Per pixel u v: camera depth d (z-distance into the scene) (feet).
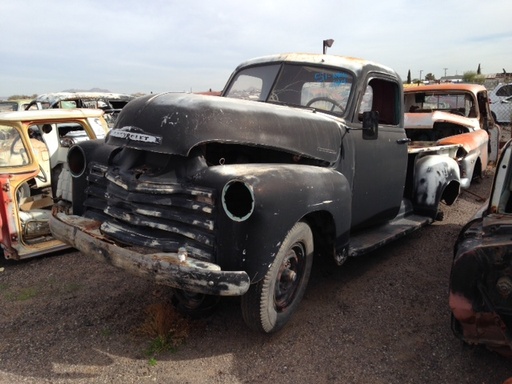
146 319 11.98
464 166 24.14
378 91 15.66
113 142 10.88
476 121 28.86
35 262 16.87
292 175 10.32
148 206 10.17
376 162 14.84
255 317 10.39
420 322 12.07
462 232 9.91
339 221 11.81
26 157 16.87
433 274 15.06
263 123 11.05
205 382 9.76
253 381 9.80
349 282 14.47
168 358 10.56
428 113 27.50
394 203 16.29
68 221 11.28
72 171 12.54
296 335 11.48
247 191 9.41
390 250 17.21
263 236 9.40
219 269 9.07
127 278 14.90
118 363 10.39
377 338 11.37
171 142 9.86
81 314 12.61
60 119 18.29
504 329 8.61
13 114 17.12
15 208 16.34
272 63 15.26
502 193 10.09
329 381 9.79
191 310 12.07
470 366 10.18
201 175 9.66
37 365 10.32
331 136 12.80
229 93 15.67
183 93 11.28
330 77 14.25
